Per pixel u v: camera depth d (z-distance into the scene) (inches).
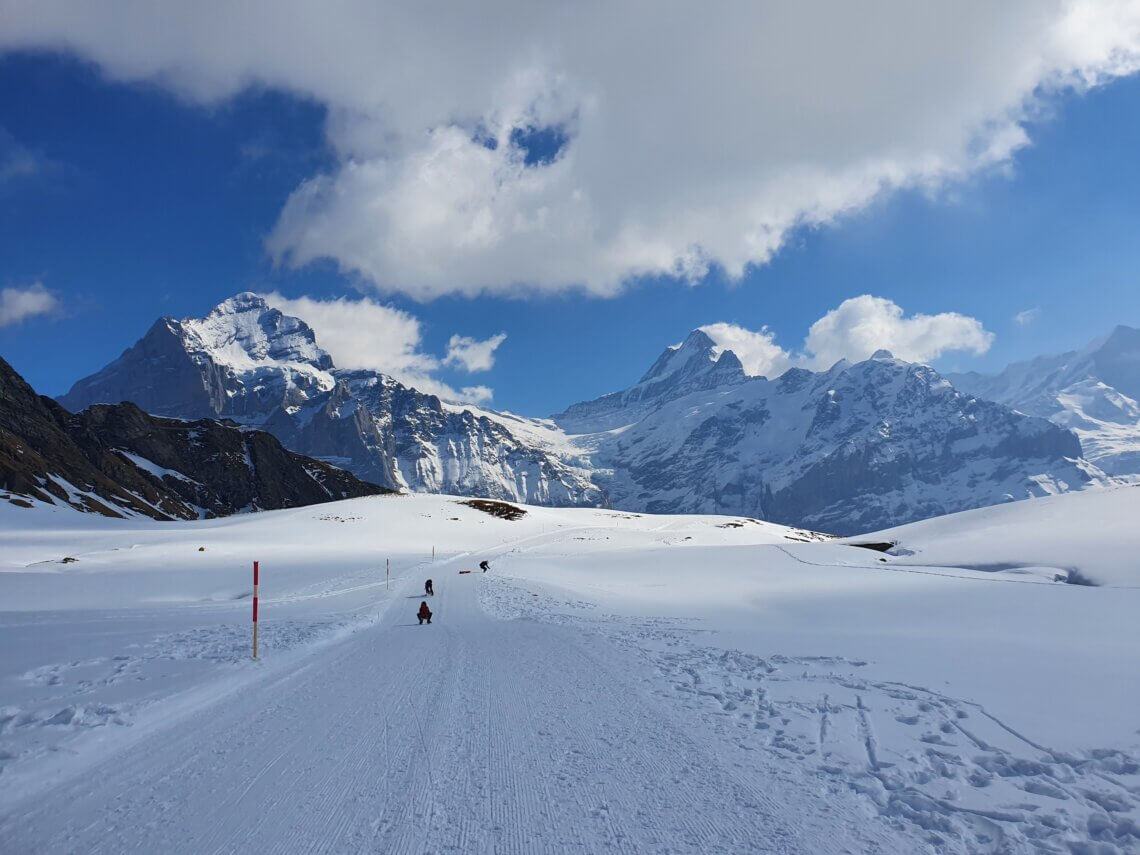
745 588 1446.9
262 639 593.6
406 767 274.8
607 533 4173.2
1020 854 206.1
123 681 403.9
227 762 279.1
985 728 331.9
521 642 629.9
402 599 1177.4
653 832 216.2
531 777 264.7
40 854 198.2
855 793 253.1
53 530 3127.5
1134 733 318.3
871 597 1090.7
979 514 2546.8
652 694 407.8
